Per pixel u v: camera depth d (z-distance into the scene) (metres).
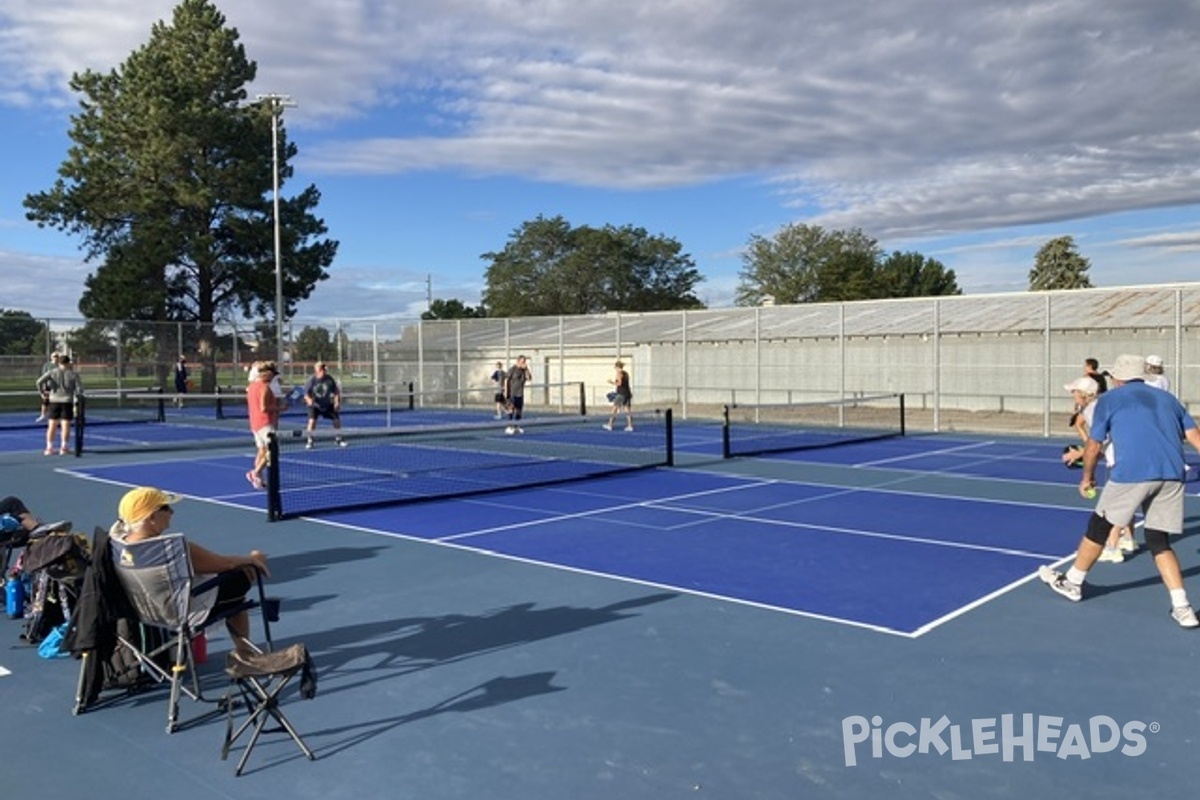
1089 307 27.84
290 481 14.25
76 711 4.96
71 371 18.16
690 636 6.21
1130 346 25.53
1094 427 6.68
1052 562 8.41
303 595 7.32
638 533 9.83
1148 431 6.37
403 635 6.28
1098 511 6.70
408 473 15.23
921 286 78.31
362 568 8.23
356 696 5.18
